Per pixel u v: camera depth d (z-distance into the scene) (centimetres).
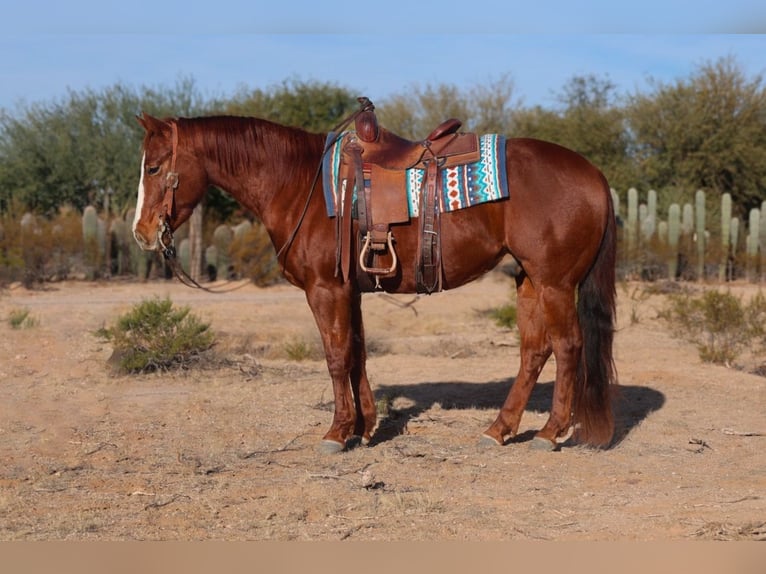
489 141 616
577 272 613
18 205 2223
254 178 642
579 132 3036
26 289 1853
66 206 2631
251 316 1450
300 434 712
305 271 632
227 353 1079
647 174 2834
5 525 507
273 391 867
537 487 573
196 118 654
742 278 2114
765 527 487
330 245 621
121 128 2825
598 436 629
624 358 1045
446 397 843
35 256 1931
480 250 615
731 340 1071
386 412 771
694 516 511
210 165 646
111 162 2789
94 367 988
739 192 2784
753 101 2772
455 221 607
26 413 785
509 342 1167
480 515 519
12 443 691
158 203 644
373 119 629
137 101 2883
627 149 3002
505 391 869
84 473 612
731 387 878
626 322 1338
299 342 1134
